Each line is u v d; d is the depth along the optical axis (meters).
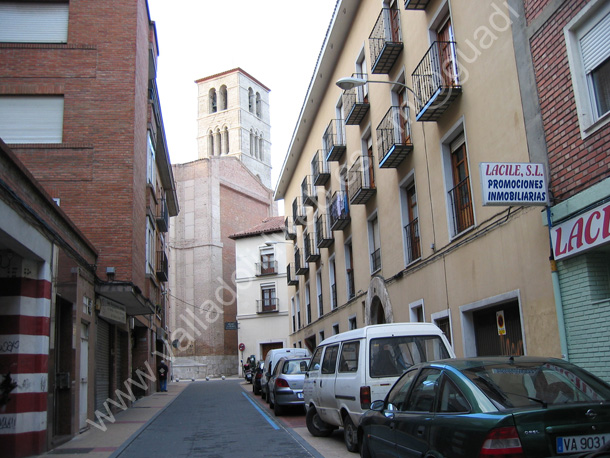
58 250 11.17
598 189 7.88
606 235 7.67
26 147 16.39
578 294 8.41
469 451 4.45
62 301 12.14
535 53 9.52
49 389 10.45
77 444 11.24
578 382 5.02
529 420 4.28
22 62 16.95
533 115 9.55
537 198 8.94
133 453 10.17
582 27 8.55
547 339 9.12
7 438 9.51
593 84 8.37
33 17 17.39
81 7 17.59
